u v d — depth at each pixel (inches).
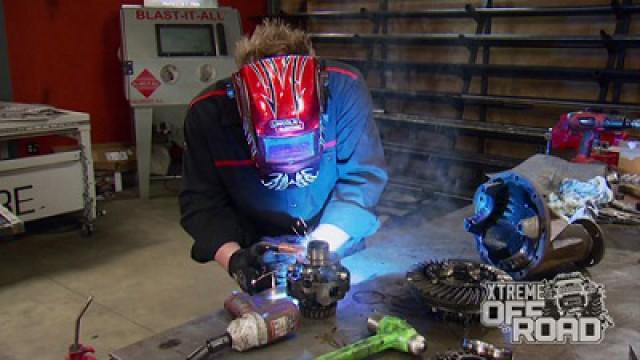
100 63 168.4
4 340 89.4
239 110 43.6
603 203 61.1
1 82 149.3
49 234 133.8
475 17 151.0
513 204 46.1
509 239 46.1
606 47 131.0
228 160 50.0
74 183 130.3
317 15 182.5
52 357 85.0
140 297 103.7
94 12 164.7
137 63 152.7
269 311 38.1
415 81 172.1
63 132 126.0
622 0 130.6
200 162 50.7
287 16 190.2
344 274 41.1
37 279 110.7
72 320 95.3
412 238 56.6
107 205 154.4
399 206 153.7
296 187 48.1
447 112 166.9
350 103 50.9
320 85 43.9
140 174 158.1
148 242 129.6
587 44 133.1
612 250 53.1
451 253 52.6
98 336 90.6
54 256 121.8
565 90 145.2
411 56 172.4
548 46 142.7
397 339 36.5
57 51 160.1
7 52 149.1
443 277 42.1
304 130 40.8
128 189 168.2
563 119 74.2
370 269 49.0
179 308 99.8
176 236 133.2
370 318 39.2
